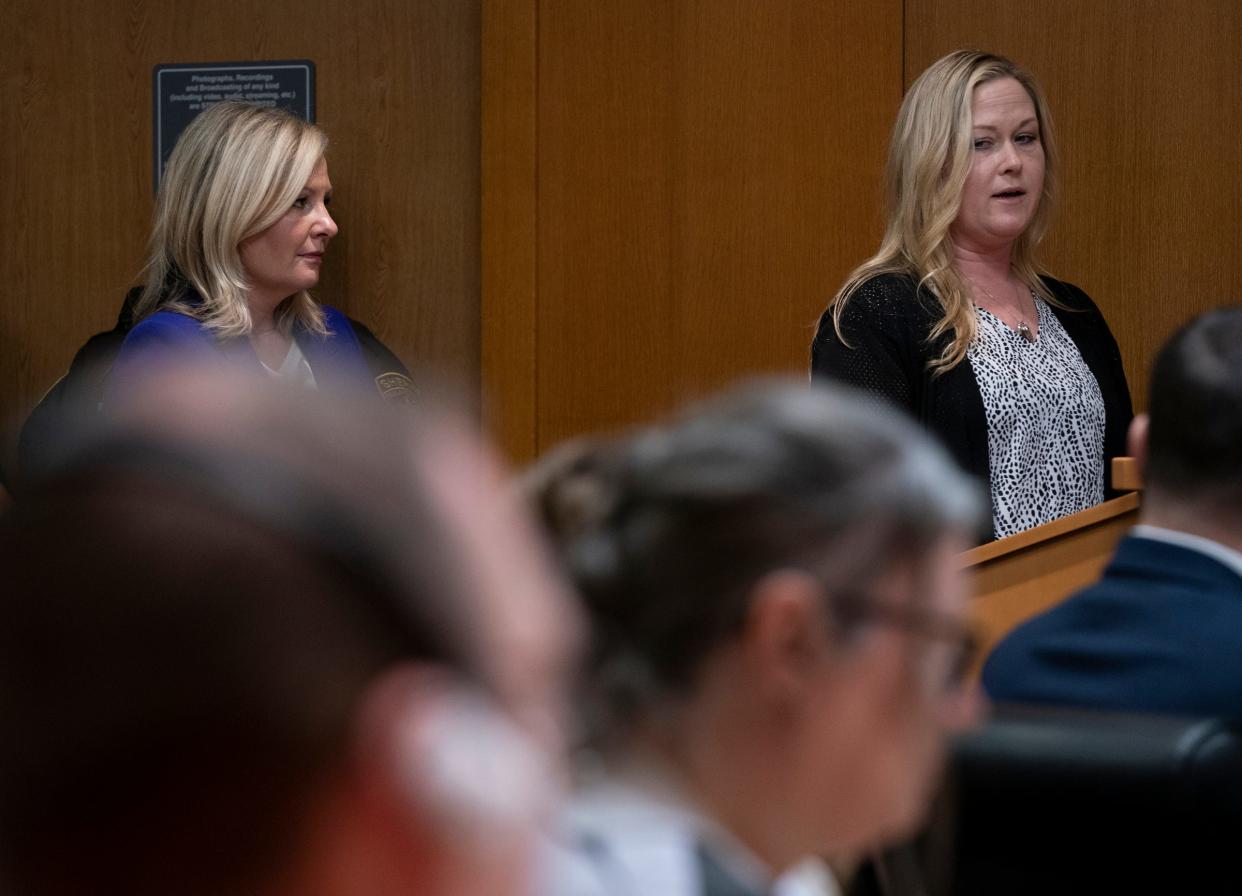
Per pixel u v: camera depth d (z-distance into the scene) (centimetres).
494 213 1362
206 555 82
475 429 98
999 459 915
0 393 1450
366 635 84
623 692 269
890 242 961
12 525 83
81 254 1450
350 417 90
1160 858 323
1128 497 651
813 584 264
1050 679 412
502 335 1365
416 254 1399
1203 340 445
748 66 1327
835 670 265
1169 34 1261
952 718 280
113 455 84
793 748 266
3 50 1450
